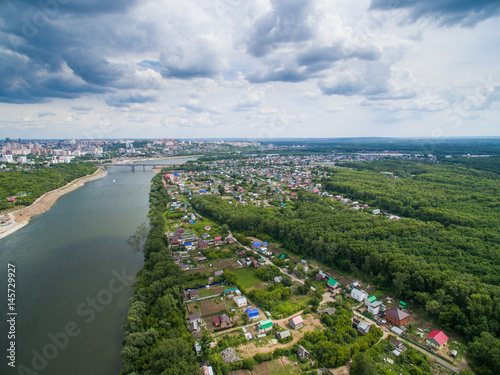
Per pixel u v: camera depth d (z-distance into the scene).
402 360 107.00
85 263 188.25
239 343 115.62
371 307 136.25
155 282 141.00
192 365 97.12
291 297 148.62
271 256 197.12
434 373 102.38
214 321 127.50
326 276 165.12
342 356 105.44
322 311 136.00
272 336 120.19
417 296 140.00
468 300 126.88
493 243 184.38
